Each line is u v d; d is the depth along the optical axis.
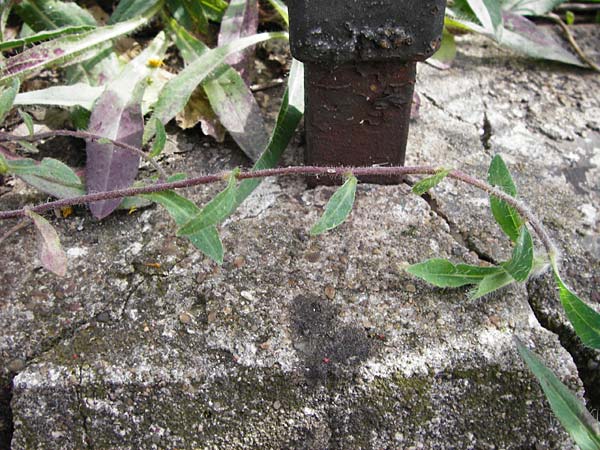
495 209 0.21
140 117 0.25
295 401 0.20
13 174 0.23
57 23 0.29
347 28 0.20
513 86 0.30
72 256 0.23
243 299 0.21
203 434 0.20
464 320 0.21
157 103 0.26
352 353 0.20
